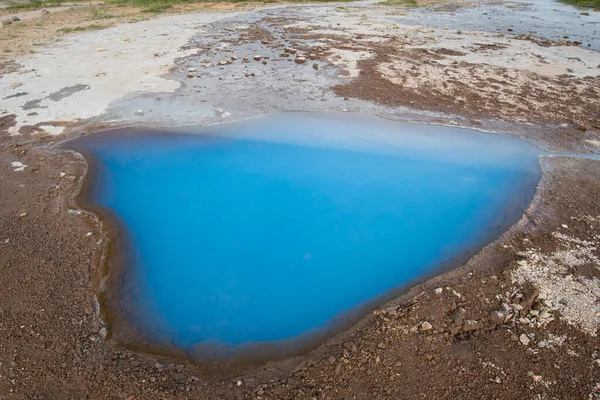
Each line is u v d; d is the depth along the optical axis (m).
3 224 4.27
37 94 7.38
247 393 2.81
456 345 3.07
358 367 2.95
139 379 2.89
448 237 4.38
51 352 3.02
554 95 7.60
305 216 4.82
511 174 5.30
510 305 3.38
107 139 5.99
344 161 5.68
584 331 3.13
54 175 5.16
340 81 8.07
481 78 8.38
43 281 3.63
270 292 3.86
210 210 4.90
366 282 3.92
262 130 6.27
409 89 7.74
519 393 2.73
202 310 3.64
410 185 5.26
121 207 4.76
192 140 6.04
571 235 4.16
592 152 5.73
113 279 3.75
